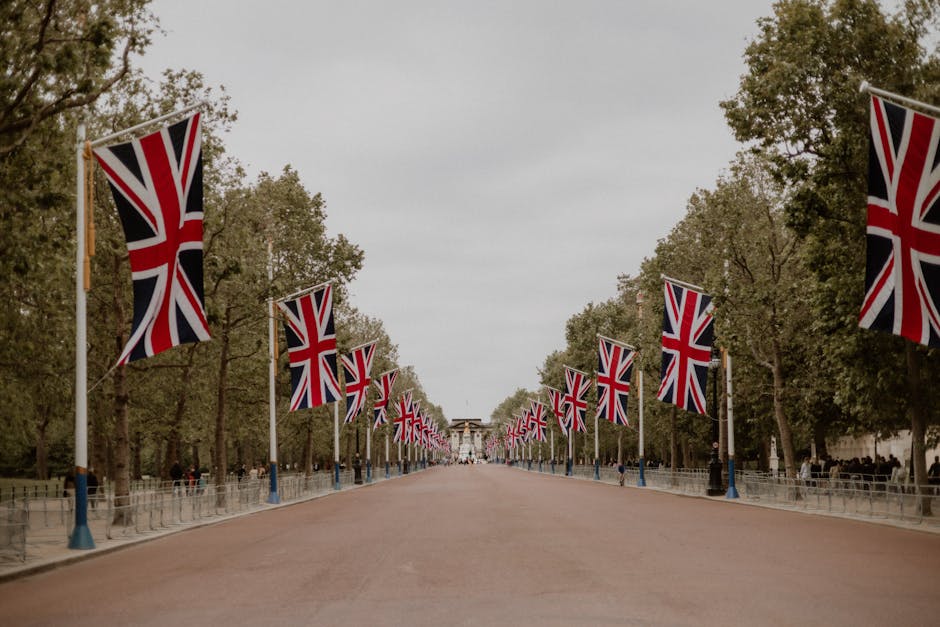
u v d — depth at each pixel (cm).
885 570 1734
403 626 1185
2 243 2328
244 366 5312
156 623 1261
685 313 4697
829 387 4744
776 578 1623
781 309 4619
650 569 1759
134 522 2966
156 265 2386
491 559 1950
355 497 5538
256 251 4097
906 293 2183
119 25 2439
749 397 5591
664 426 7588
